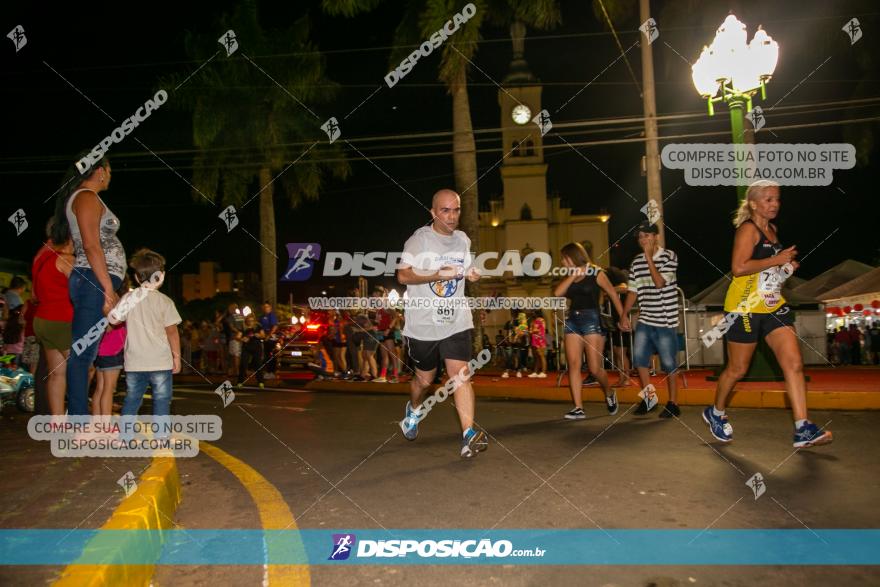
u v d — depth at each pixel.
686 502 3.95
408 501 4.08
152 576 2.98
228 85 23.64
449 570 3.02
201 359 21.47
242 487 4.48
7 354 8.96
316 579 2.95
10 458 4.35
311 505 4.04
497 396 10.81
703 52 10.23
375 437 6.45
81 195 4.54
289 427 7.30
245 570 3.05
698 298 17.30
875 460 4.93
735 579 2.86
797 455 5.14
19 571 2.48
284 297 42.19
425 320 5.23
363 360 14.26
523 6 18.83
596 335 7.43
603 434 6.27
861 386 8.80
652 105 15.94
